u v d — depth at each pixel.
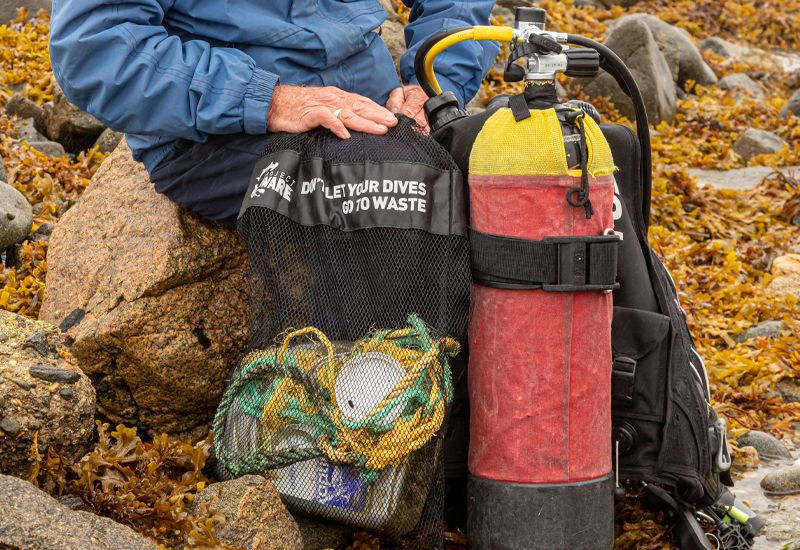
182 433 3.29
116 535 2.30
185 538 2.57
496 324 2.71
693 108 10.62
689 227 7.07
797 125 10.52
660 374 2.94
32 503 2.24
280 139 2.83
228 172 3.10
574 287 2.65
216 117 2.88
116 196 3.56
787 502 3.64
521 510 2.72
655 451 2.98
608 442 2.82
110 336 3.09
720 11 15.73
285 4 3.12
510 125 2.66
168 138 3.21
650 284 3.03
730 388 4.70
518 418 2.71
